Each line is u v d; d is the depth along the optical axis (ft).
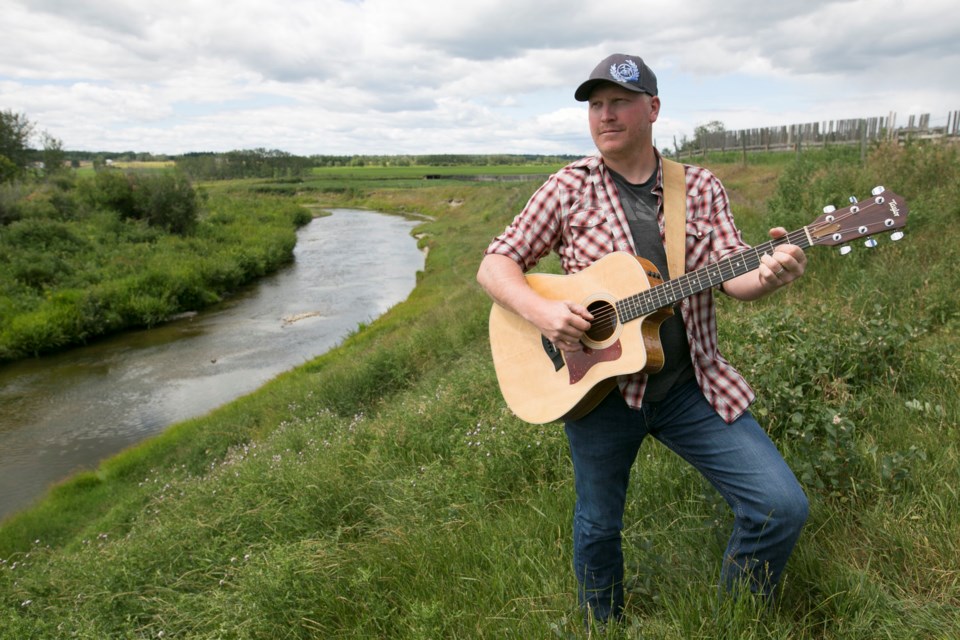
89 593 14.64
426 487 14.14
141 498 29.22
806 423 10.31
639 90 6.84
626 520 9.72
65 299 63.72
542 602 8.43
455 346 33.63
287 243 111.04
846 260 18.93
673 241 7.18
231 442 34.42
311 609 10.03
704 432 6.93
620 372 6.95
